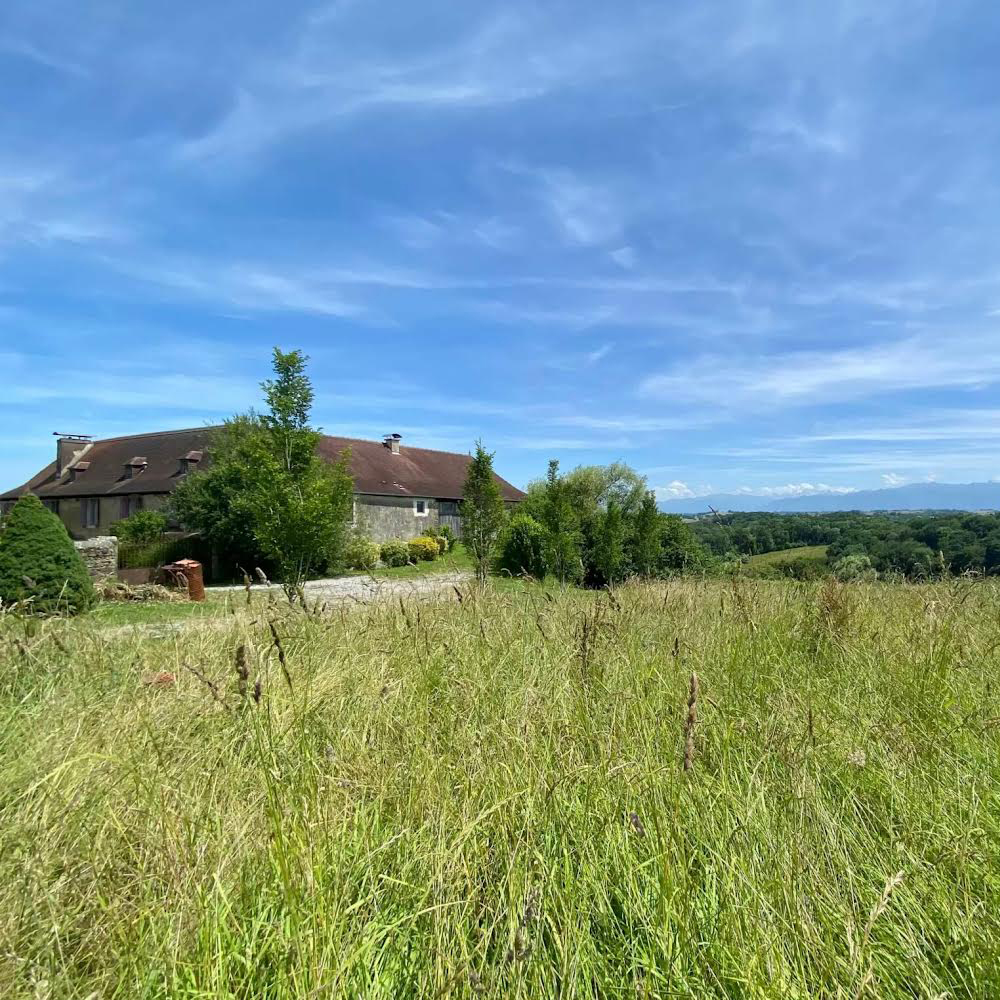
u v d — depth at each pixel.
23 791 2.71
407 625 5.64
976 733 3.33
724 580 8.95
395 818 2.65
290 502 13.18
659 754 3.05
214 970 1.78
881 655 4.73
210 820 2.50
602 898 2.17
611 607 6.08
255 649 4.61
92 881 2.17
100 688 4.56
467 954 1.89
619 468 44.28
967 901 2.00
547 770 2.87
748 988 1.76
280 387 13.72
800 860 2.21
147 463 44.59
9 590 12.31
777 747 3.14
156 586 15.30
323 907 1.96
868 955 1.80
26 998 1.76
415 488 43.47
